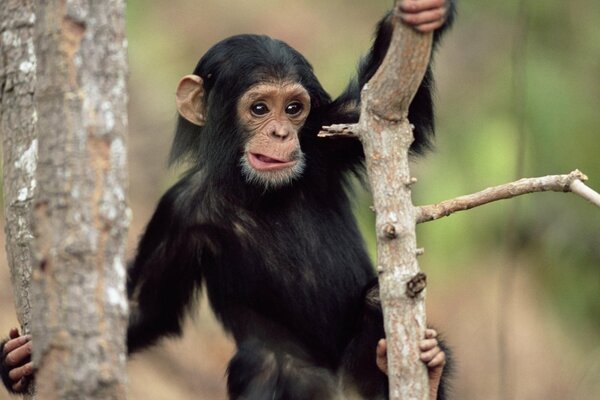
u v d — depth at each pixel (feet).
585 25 62.69
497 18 69.10
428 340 26.37
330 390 37.55
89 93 21.84
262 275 37.76
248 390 37.45
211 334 68.44
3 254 66.39
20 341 31.63
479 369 69.15
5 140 32.14
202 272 38.55
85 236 21.56
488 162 59.62
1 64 32.35
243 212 37.76
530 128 60.49
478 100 64.23
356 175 39.65
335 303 38.11
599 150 61.16
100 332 21.59
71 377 21.44
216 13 79.71
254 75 36.86
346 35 78.23
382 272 26.21
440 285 69.15
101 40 22.00
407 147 26.53
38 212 21.85
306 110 37.32
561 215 65.67
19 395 33.32
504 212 63.00
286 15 79.51
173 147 39.68
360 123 26.66
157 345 39.37
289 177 36.32
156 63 76.18
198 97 38.40
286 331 37.99
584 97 62.13
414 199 59.67
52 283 21.62
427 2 24.72
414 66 25.40
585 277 66.64
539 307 67.72
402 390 25.91
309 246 38.09
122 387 21.80
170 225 37.70
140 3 76.48
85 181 21.67
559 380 67.46
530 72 60.70
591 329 68.13
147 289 38.09
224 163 37.42
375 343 36.73
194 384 65.77
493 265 64.28
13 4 32.50
